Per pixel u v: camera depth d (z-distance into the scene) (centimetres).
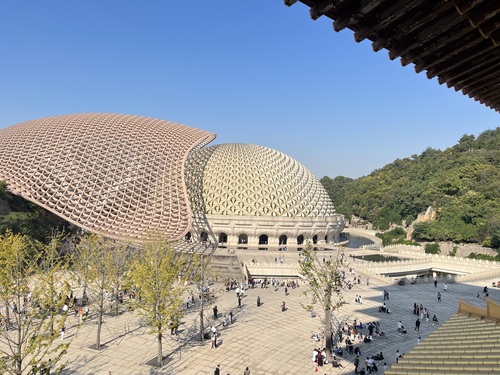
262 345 3225
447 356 1471
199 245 6469
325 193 10131
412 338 3500
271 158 9506
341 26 711
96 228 6003
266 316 4006
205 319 3891
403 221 12862
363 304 4550
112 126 8006
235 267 6419
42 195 6269
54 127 7725
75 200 6372
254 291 5066
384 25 693
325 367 2827
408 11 654
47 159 6812
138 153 7512
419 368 1407
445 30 691
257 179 8788
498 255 8412
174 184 7250
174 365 2798
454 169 12488
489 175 11131
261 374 2689
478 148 14488
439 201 11519
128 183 6912
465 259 7456
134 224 6291
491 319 1761
